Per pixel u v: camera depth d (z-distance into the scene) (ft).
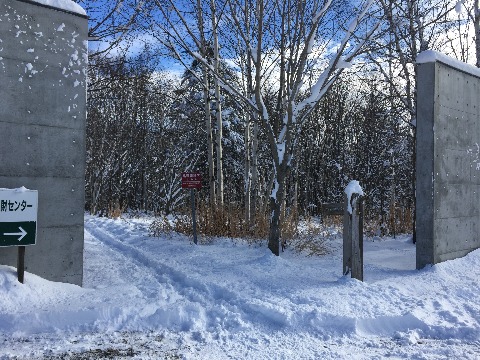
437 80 25.54
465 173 28.14
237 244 33.53
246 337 15.88
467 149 28.37
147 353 14.40
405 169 87.40
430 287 21.81
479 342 15.62
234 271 23.88
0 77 18.88
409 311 17.60
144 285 21.66
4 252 19.06
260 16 26.73
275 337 15.94
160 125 91.71
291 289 20.40
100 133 88.38
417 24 37.29
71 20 20.83
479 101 29.63
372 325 16.84
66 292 19.20
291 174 73.05
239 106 32.12
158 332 16.37
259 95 27.99
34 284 18.54
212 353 14.51
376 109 66.23
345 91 95.86
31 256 19.58
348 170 93.30
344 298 19.04
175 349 14.79
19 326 15.92
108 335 15.92
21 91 19.39
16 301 17.35
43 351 14.32
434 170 25.21
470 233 28.50
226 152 76.95
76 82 20.89
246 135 40.52
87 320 16.62
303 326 16.75
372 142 82.38
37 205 18.51
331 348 15.07
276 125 30.32
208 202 40.06
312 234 36.45
